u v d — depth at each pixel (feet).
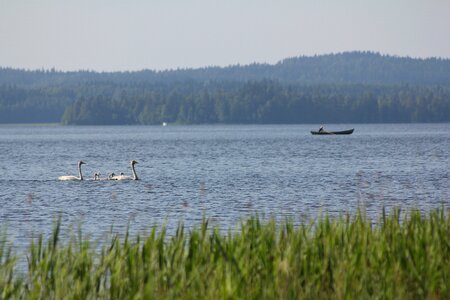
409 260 104.22
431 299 96.94
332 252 104.58
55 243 104.73
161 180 298.56
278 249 105.50
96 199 232.12
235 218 190.29
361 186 269.03
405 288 98.53
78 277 99.50
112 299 96.78
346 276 98.17
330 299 97.30
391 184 276.21
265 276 98.89
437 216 120.16
